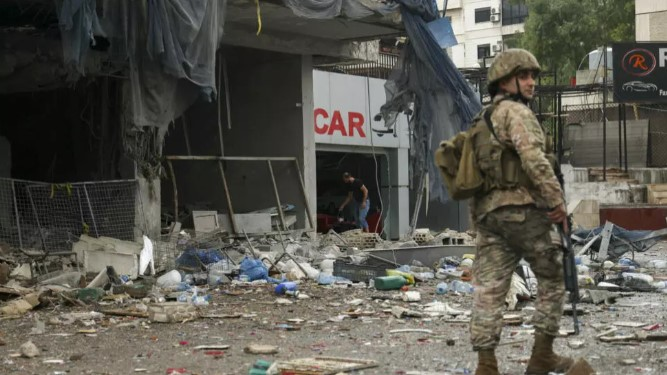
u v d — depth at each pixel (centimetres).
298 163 2073
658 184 3284
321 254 1666
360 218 2234
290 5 1661
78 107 1784
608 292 992
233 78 2158
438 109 1948
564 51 4897
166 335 782
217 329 819
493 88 535
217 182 2122
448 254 1491
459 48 7300
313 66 2291
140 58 1470
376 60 2250
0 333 801
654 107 3841
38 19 1631
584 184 3269
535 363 542
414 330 780
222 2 1575
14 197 1342
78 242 1296
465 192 520
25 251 1270
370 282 1220
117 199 1434
